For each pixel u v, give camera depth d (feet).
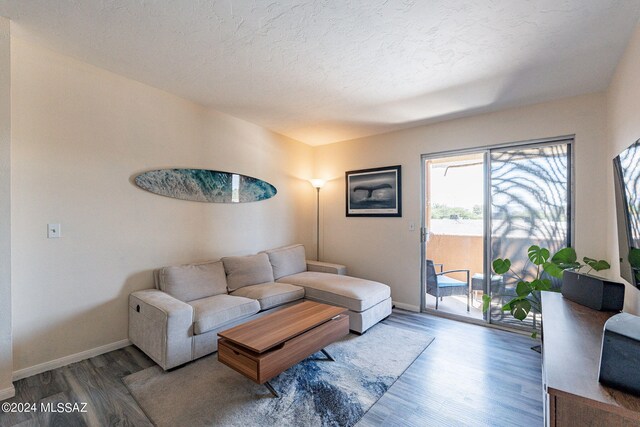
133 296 8.49
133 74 8.43
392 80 8.52
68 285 7.56
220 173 11.23
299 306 8.73
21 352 6.85
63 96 7.45
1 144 5.92
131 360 7.78
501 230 10.64
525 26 5.98
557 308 6.27
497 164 10.75
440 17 5.76
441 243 12.07
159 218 9.47
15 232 6.76
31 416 5.58
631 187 5.42
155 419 5.53
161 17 5.90
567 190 9.46
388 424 5.50
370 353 8.34
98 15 5.86
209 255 10.94
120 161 8.53
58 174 7.39
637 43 5.87
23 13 5.79
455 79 8.40
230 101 10.25
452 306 11.84
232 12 5.72
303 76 8.39
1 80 5.91
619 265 6.98
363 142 14.26
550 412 3.34
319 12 5.68
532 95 9.30
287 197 14.47
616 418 3.04
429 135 12.20
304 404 6.04
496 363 7.82
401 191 12.91
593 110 8.94
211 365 7.60
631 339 3.18
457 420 5.63
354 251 14.38
